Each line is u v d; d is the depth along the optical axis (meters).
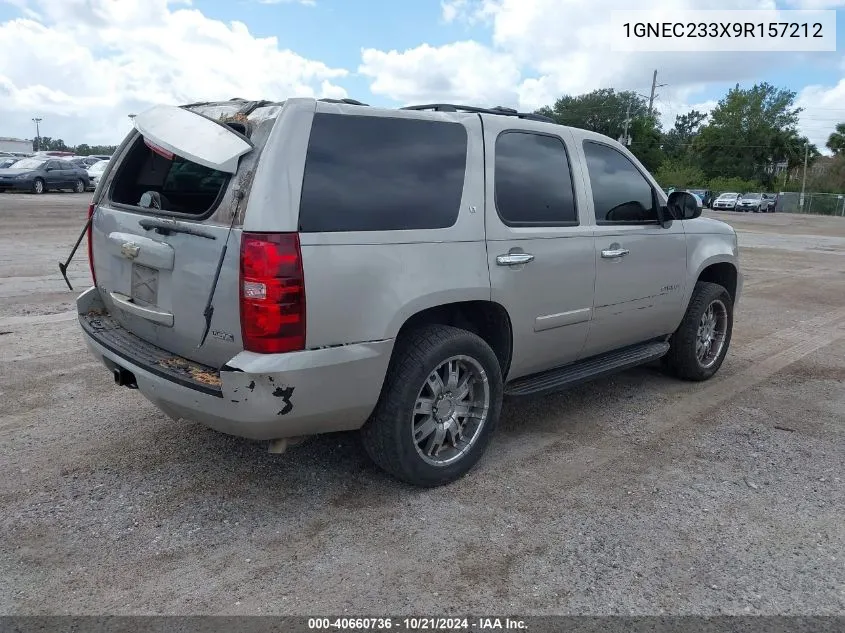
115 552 3.10
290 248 2.95
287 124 3.08
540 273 4.04
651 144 73.19
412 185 3.46
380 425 3.48
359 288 3.17
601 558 3.12
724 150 82.44
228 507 3.50
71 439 4.28
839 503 3.69
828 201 55.97
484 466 4.05
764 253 17.31
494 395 3.90
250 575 2.95
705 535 3.34
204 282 3.11
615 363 4.81
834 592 2.91
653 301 5.02
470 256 3.64
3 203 23.20
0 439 4.25
